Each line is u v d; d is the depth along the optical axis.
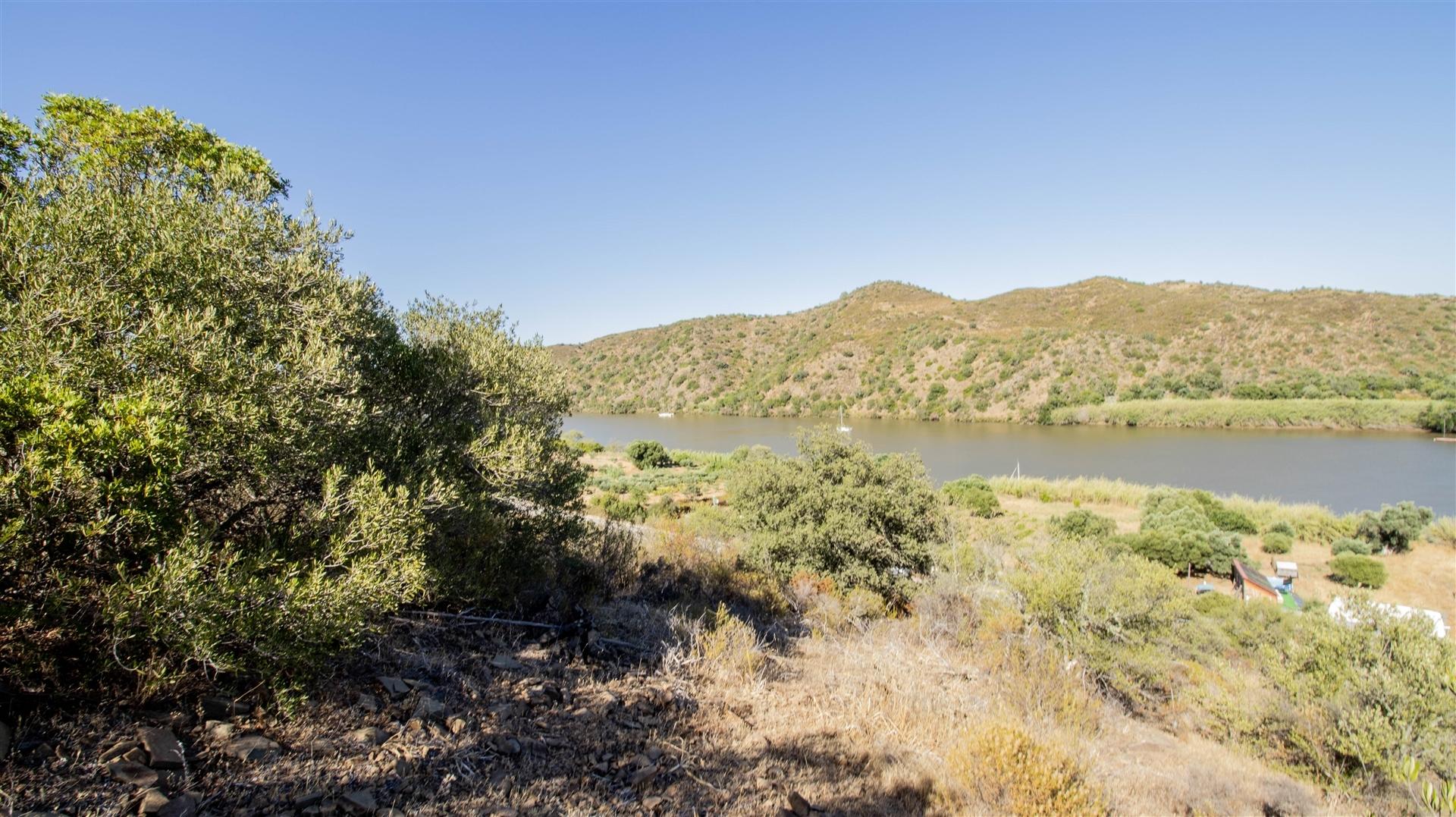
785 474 13.25
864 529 12.09
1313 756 6.73
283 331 4.26
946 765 4.57
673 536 11.83
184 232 3.95
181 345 3.31
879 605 11.07
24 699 2.69
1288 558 22.58
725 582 9.56
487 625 5.51
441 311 6.95
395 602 3.90
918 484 13.13
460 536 5.46
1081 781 4.35
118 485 2.69
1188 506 26.86
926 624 9.89
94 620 2.84
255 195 4.77
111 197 3.82
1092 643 8.58
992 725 4.67
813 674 6.45
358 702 3.66
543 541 7.00
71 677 2.90
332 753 3.14
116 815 2.33
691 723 4.62
